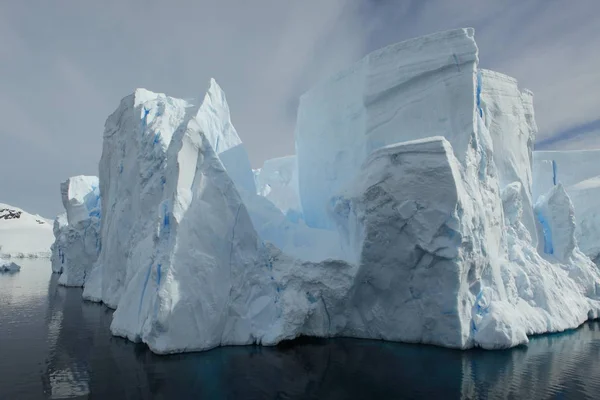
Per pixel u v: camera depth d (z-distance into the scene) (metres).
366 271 18.16
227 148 25.44
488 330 16.86
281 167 33.88
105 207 29.72
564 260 25.06
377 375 13.56
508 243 21.75
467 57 19.86
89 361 14.68
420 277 17.39
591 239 30.53
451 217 16.64
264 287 18.02
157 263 16.41
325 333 18.45
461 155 19.03
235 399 11.48
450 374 13.70
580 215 31.55
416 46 21.25
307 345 17.09
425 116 20.53
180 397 11.59
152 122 23.02
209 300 16.30
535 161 31.88
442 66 20.27
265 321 17.52
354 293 18.44
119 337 18.09
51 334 18.62
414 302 17.64
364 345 17.22
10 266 51.12
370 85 22.12
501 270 19.86
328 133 25.14
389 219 17.61
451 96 20.00
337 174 24.20
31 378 13.02
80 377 13.12
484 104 22.64
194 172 17.53
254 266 18.06
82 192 39.06
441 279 16.94
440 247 16.73
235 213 18.00
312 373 13.66
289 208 27.69
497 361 15.19
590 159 34.25
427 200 17.00
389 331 18.06
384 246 17.81
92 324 20.72
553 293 21.03
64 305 26.19
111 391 11.99
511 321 17.39
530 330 18.64
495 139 24.19
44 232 84.56
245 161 26.06
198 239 16.70
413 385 12.70
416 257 17.33
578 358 15.62
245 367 14.17
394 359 15.28
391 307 18.16
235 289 17.28
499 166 24.03
